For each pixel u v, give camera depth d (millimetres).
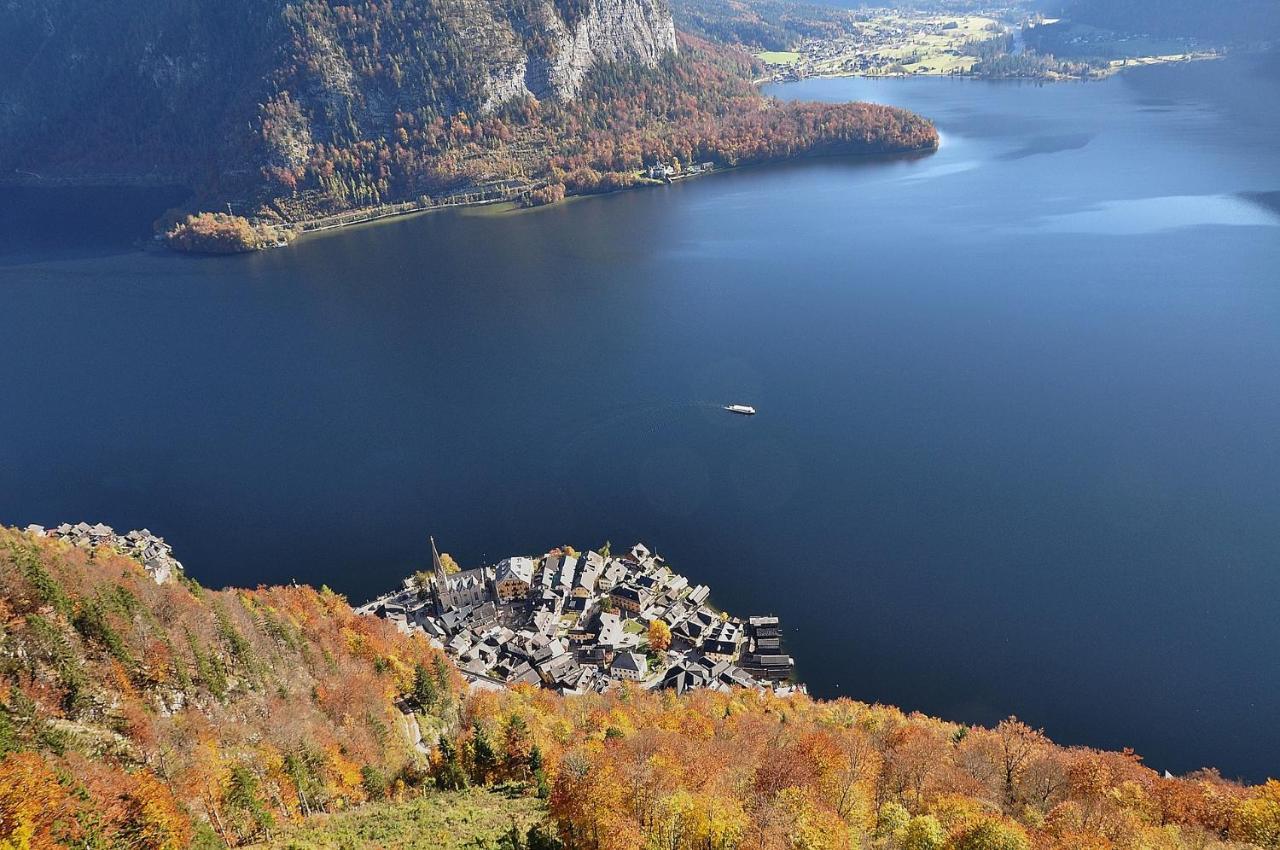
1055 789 121625
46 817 89000
